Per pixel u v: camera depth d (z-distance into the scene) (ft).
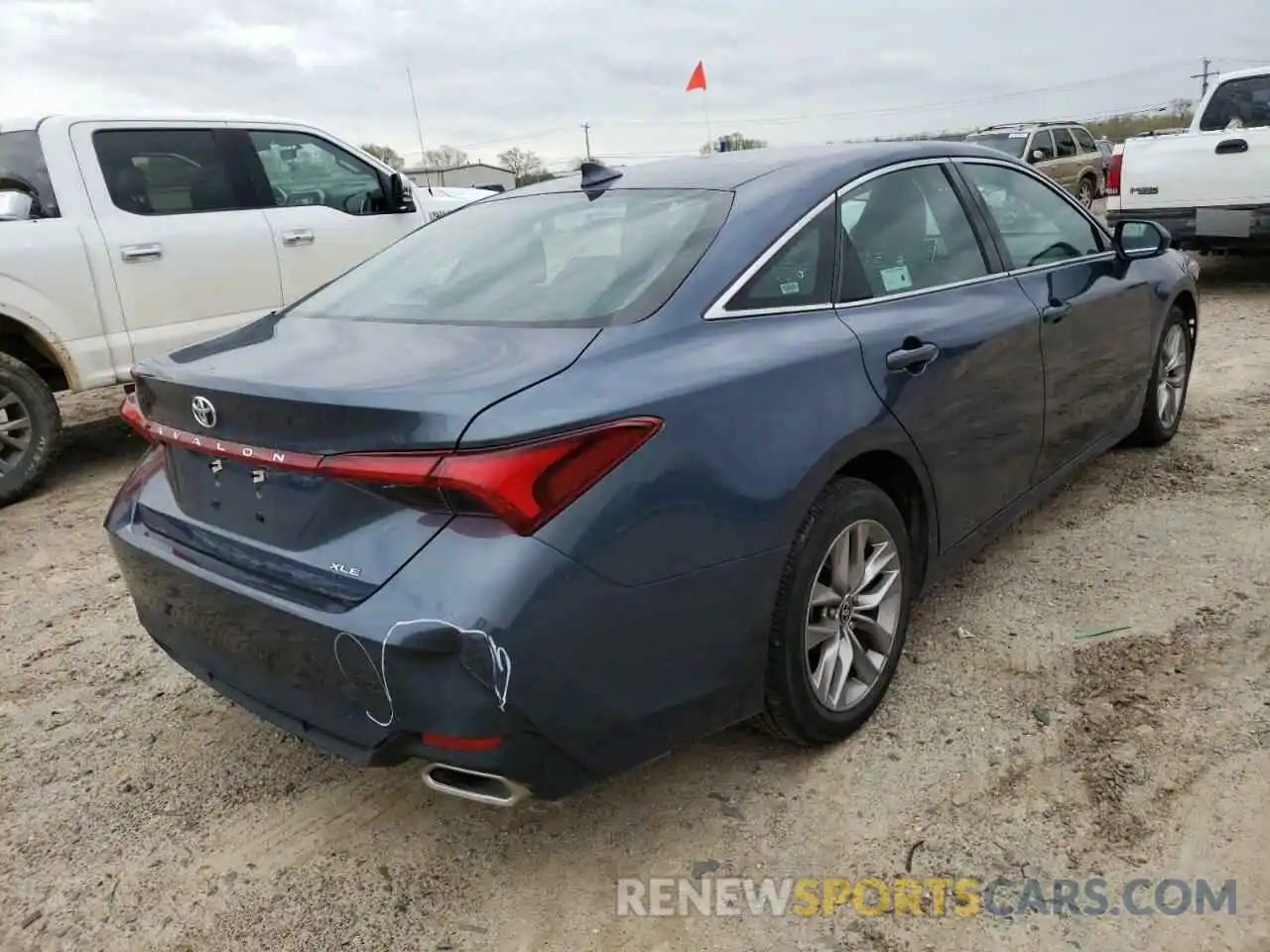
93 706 11.31
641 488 7.28
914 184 11.22
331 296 10.85
